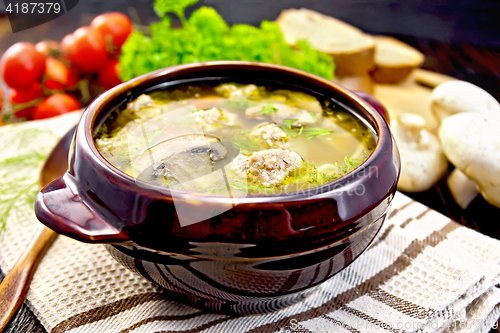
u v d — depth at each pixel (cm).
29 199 37
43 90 53
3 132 42
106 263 34
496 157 40
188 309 32
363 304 33
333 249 29
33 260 33
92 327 31
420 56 56
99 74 55
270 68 36
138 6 70
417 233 36
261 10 69
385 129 31
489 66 57
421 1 75
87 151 29
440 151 43
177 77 35
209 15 48
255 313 32
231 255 28
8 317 32
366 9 72
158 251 28
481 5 72
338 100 35
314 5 73
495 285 34
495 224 40
